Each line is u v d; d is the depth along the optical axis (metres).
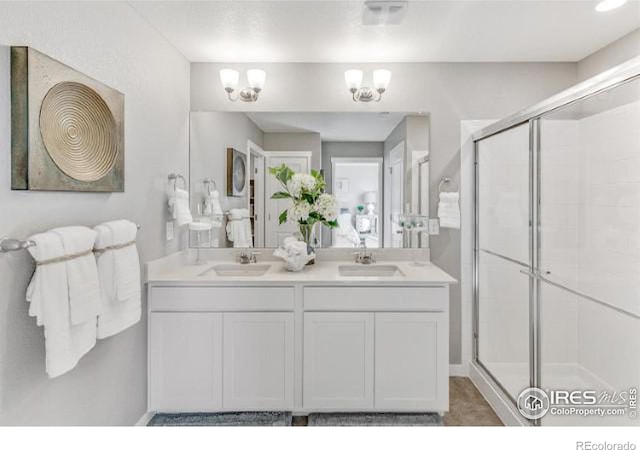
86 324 1.43
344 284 2.13
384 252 2.75
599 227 1.65
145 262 2.10
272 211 2.73
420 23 2.16
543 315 1.97
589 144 1.68
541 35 2.30
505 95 2.71
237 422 2.12
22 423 1.30
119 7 1.83
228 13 2.04
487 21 2.13
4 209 1.21
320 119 2.74
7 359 1.24
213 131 2.72
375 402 2.13
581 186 1.74
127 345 1.93
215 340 2.12
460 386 2.61
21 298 1.29
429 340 2.13
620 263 1.56
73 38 1.50
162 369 2.12
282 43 2.42
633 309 1.53
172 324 2.12
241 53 2.57
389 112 2.73
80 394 1.58
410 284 2.13
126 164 1.89
